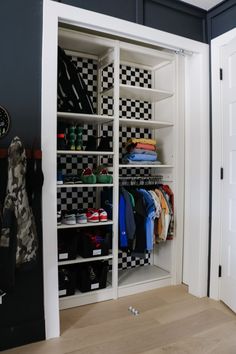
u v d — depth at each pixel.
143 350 1.81
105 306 2.41
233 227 2.33
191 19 2.52
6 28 1.80
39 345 1.86
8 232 1.61
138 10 2.23
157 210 2.72
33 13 1.87
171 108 2.92
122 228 2.56
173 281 2.87
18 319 1.86
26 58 1.85
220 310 2.34
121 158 3.00
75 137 2.47
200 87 2.55
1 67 1.78
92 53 2.74
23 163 1.68
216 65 2.49
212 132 2.54
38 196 1.89
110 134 2.94
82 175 2.46
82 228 2.71
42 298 1.92
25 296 1.87
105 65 2.73
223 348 1.83
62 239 2.44
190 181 2.67
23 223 1.65
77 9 1.98
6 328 1.82
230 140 2.36
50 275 1.94
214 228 2.52
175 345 1.86
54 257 1.95
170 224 2.84
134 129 3.11
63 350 1.81
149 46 2.84
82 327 2.08
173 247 2.87
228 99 2.38
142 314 2.27
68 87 2.39
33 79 1.88
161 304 2.44
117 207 2.51
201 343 1.89
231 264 2.35
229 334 2.00
